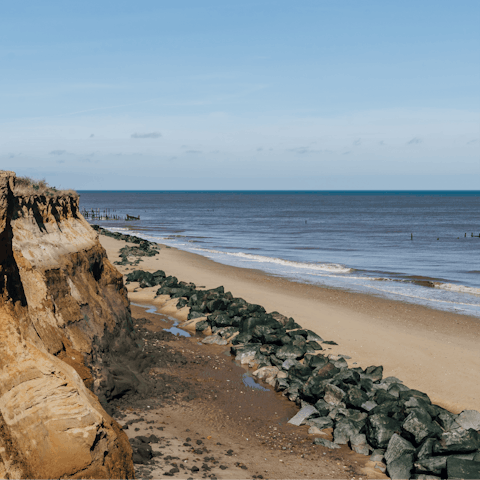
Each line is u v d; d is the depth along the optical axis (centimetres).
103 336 1549
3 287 873
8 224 912
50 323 1182
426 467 1149
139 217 13500
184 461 1081
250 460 1167
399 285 3934
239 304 2766
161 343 2142
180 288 3216
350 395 1545
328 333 2439
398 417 1398
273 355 2050
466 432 1240
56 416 752
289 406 1620
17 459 704
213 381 1778
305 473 1139
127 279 3606
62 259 1538
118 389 1425
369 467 1222
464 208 19662
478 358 2062
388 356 2100
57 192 1795
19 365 781
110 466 782
